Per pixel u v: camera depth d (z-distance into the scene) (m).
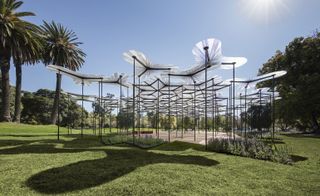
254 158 9.34
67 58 38.91
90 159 7.97
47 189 4.89
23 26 27.50
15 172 6.03
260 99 21.38
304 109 30.80
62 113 52.88
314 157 10.41
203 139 19.64
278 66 34.69
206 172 6.55
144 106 31.98
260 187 5.60
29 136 18.86
